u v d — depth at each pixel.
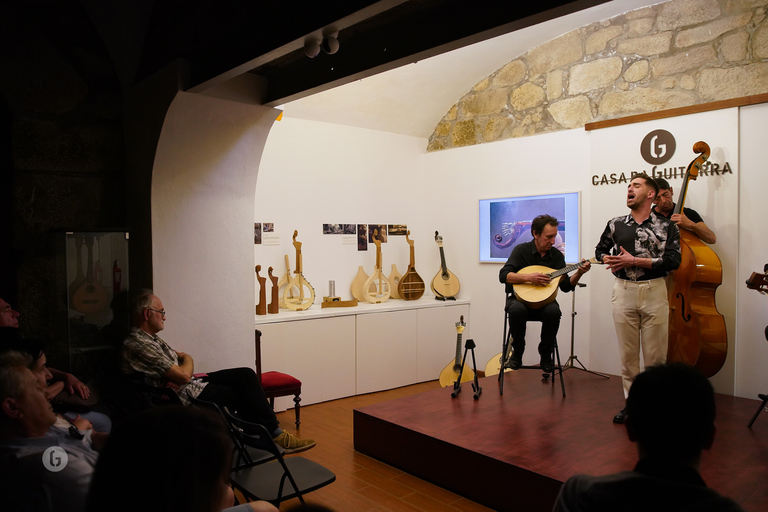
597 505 1.08
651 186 3.57
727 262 4.48
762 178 4.32
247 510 1.40
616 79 5.14
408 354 5.88
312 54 2.29
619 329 3.68
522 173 5.82
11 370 1.74
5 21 3.29
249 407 3.34
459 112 6.42
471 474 3.19
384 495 3.25
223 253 3.74
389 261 6.47
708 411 1.08
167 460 0.88
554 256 4.26
